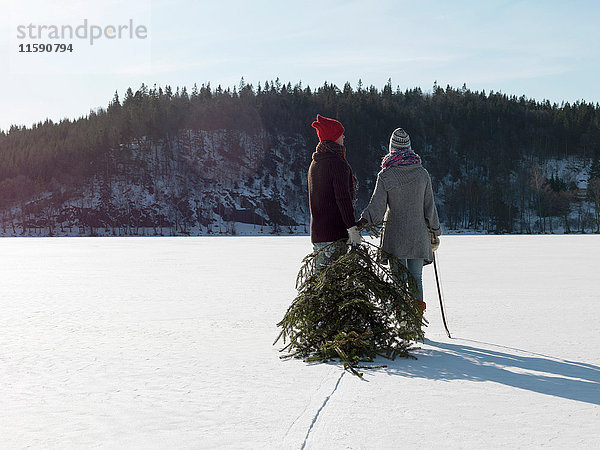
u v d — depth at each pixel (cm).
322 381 334
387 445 227
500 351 422
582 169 15125
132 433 246
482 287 912
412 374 349
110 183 12088
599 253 2062
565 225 10806
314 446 227
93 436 243
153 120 14038
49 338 491
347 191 449
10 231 10812
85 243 3791
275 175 13262
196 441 235
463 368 365
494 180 13725
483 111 16500
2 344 462
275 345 455
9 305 730
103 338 490
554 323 554
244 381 336
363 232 457
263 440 235
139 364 385
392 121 15375
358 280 419
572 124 16388
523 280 1033
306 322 416
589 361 386
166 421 262
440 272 1224
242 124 14350
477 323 557
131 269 1398
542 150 15575
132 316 625
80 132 15150
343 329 405
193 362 391
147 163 12862
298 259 1795
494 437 236
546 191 11744
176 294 846
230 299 779
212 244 3409
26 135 15738
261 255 2059
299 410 276
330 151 460
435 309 664
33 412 279
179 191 12069
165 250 2555
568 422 255
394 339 412
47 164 13062
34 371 367
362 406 281
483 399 293
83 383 335
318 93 16650
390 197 468
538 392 307
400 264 448
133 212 11388
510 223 10744
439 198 12925
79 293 873
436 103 17112
